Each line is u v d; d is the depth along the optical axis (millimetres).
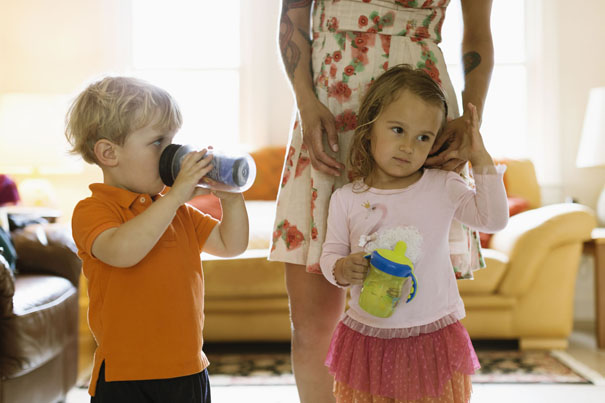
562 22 3859
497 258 2867
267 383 2479
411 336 1222
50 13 4066
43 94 3639
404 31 1381
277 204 1478
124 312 1106
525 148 3951
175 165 1119
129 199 1146
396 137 1234
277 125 4035
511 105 3973
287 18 1482
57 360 2141
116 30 4059
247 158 1133
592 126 3410
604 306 2982
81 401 2285
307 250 1416
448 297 1245
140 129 1134
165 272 1140
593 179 3832
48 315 2016
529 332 2928
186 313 1146
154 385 1104
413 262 1193
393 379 1215
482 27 1464
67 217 3998
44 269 2381
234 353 2957
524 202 3338
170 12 4105
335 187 1396
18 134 3596
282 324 2906
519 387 2416
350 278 1178
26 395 1913
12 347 1811
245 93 4070
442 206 1256
